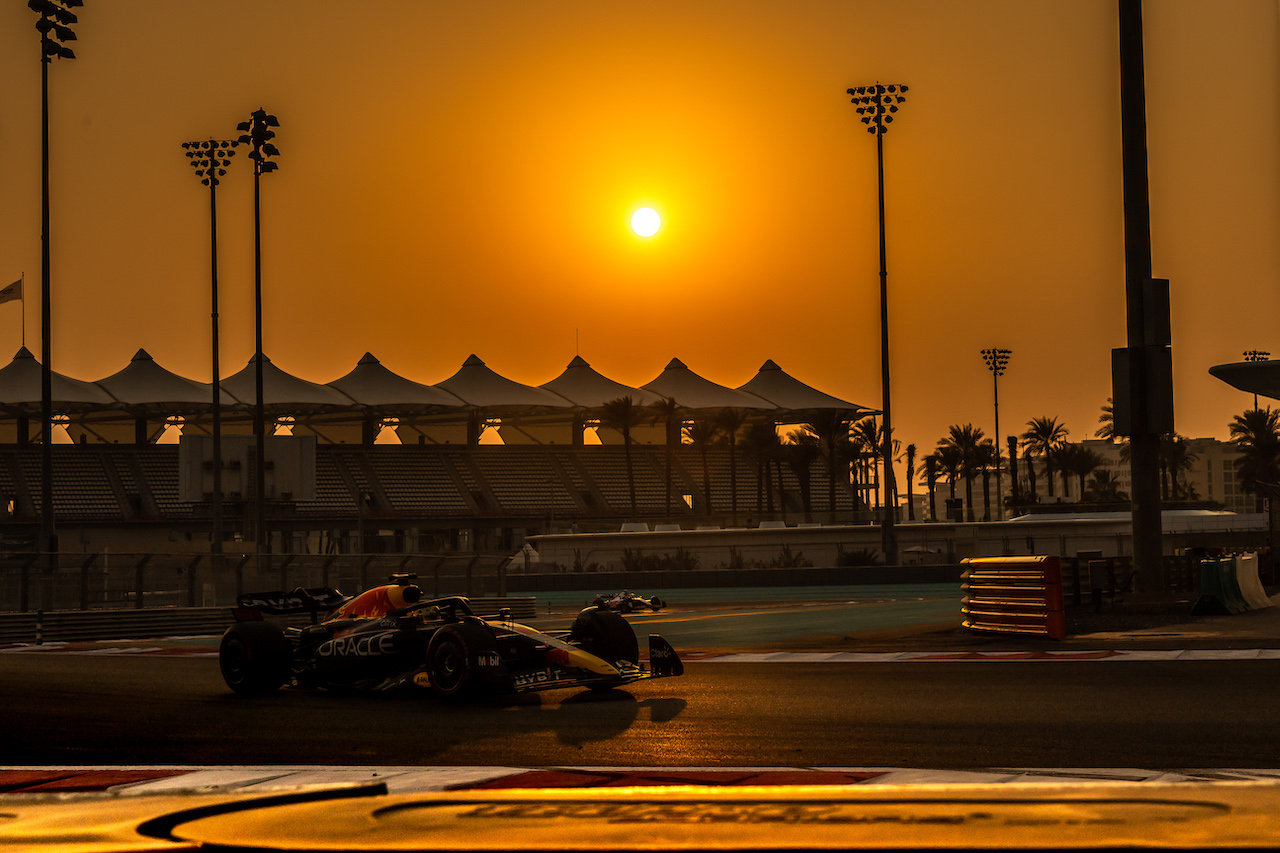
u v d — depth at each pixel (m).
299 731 10.10
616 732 9.54
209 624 29.28
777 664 15.78
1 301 46.09
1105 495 137.25
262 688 13.10
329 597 14.05
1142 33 22.66
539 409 116.81
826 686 12.74
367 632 12.81
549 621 30.75
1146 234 22.45
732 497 120.50
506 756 8.44
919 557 60.50
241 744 9.39
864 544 62.44
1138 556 22.67
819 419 112.06
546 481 114.75
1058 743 8.59
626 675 12.52
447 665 11.77
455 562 37.09
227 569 31.95
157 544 90.00
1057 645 17.42
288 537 104.94
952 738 8.90
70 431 110.12
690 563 63.78
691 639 21.61
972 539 62.28
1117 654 15.82
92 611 27.17
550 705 11.56
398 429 122.25
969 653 16.69
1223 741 8.57
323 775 7.62
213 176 52.62
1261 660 14.52
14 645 23.91
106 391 99.69
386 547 108.56
